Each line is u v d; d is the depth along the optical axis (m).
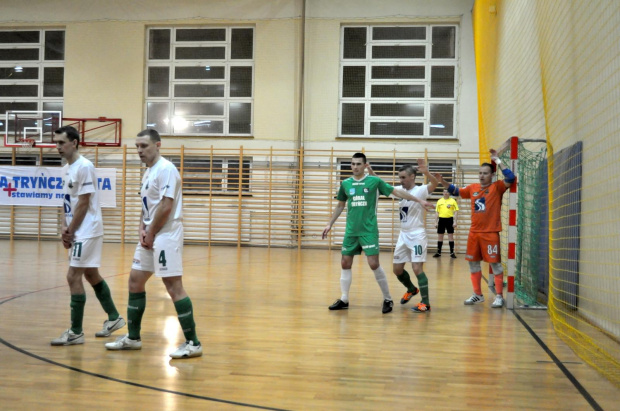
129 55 15.19
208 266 9.98
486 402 2.94
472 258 6.30
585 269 5.45
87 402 2.85
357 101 14.69
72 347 4.03
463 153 14.21
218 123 15.08
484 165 6.18
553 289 5.70
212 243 14.86
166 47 15.27
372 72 14.70
